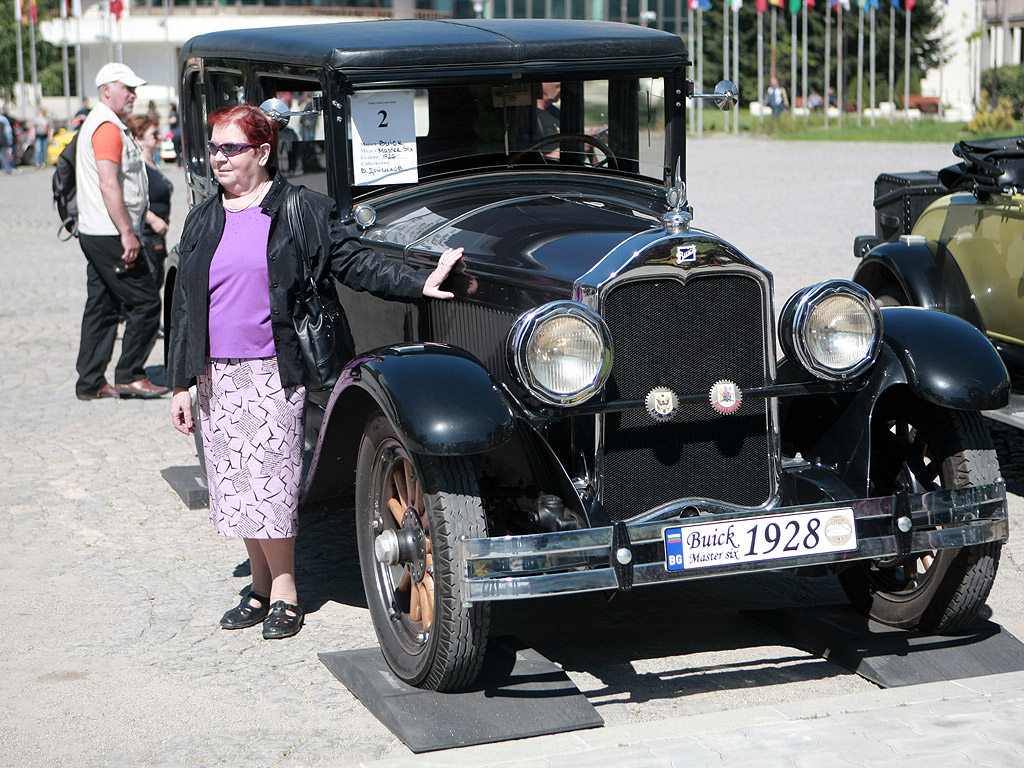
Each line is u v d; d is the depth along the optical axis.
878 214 7.67
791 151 31.12
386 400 3.71
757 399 4.06
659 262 3.83
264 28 5.59
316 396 5.15
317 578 5.25
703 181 23.05
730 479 4.07
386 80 4.77
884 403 4.42
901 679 4.04
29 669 4.30
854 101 53.25
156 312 8.48
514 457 4.05
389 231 4.70
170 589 5.08
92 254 8.23
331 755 3.64
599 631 4.63
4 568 5.31
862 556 3.85
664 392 3.88
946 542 3.92
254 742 3.73
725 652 4.41
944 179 6.42
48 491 6.43
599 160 5.15
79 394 8.50
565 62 4.95
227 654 4.43
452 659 3.72
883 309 4.43
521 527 4.09
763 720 3.69
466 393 3.67
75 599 4.96
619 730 3.66
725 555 3.73
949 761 3.35
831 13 54.72
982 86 45.78
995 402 4.01
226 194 4.39
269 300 4.22
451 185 4.96
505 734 3.67
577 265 3.91
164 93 56.88
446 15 51.50
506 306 4.07
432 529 3.69
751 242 14.58
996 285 6.26
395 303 4.79
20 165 37.03
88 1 56.22
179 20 54.84
